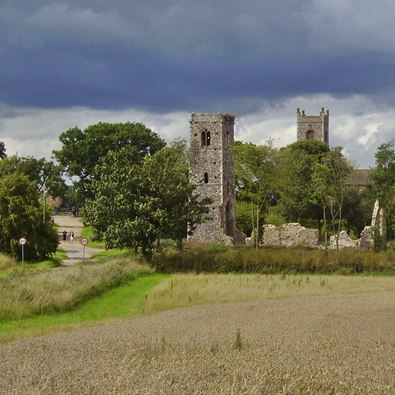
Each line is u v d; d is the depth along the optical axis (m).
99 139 115.69
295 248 74.44
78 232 106.94
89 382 13.98
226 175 85.94
